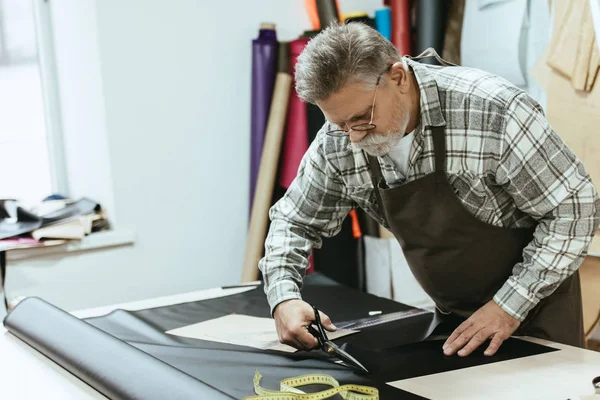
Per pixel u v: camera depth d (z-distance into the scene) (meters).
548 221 1.38
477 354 1.34
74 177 3.20
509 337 1.44
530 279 1.38
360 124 1.25
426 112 1.36
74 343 1.40
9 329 1.67
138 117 2.92
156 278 3.04
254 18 3.18
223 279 3.25
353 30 1.24
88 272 2.85
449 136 1.38
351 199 1.62
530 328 1.56
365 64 1.19
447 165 1.40
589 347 2.72
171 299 1.99
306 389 1.18
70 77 3.07
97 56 2.81
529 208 1.39
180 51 3.00
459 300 1.62
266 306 1.86
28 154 3.21
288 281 1.52
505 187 1.40
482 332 1.35
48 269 2.75
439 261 1.55
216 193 3.18
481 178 1.39
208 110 3.11
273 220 1.65
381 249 3.20
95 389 1.26
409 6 3.28
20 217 2.78
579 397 1.09
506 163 1.35
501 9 2.90
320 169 1.55
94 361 1.29
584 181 1.35
